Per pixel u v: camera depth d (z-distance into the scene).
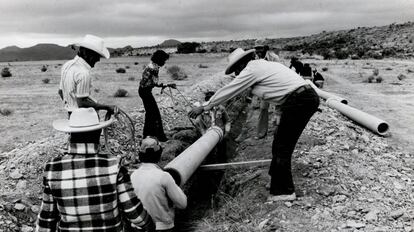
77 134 2.71
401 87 22.94
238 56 5.16
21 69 53.41
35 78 33.81
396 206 5.31
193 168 6.02
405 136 9.97
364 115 10.28
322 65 48.91
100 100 17.58
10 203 5.69
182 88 21.56
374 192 5.72
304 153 7.18
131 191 2.73
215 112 8.36
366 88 22.55
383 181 6.14
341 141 8.05
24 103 17.06
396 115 13.56
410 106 15.63
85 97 5.17
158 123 8.78
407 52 77.88
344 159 6.95
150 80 8.45
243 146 8.57
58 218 2.78
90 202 2.62
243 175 6.94
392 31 138.75
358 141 8.31
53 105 16.42
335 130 8.86
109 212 2.67
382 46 109.75
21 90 23.17
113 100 17.61
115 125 9.41
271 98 5.01
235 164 6.46
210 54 136.75
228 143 9.66
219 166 6.50
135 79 31.00
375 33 146.00
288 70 5.03
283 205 5.30
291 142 5.09
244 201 5.84
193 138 9.82
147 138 4.33
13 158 7.40
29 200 6.02
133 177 4.28
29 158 7.15
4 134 10.73
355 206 5.25
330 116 10.38
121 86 24.61
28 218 5.63
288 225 4.86
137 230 3.24
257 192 5.91
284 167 5.23
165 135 9.17
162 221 4.34
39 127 11.69
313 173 6.28
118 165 2.71
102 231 2.68
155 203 4.19
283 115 4.97
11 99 18.55
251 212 5.47
